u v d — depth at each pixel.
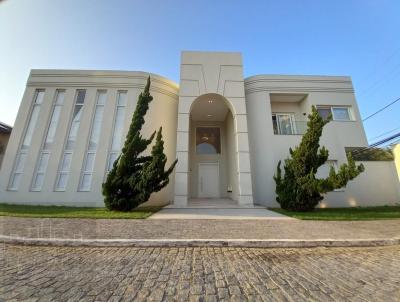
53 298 2.32
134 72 12.02
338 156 11.16
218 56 12.15
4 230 4.97
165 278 2.83
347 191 10.77
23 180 10.30
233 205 10.31
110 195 8.12
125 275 2.92
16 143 10.83
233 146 13.20
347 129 11.55
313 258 3.68
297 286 2.65
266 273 3.03
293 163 9.06
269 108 11.97
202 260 3.52
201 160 15.41
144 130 11.48
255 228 5.59
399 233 5.12
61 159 10.73
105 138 11.00
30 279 2.78
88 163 10.78
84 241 4.23
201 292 2.48
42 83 11.70
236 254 3.85
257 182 11.40
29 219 6.24
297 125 11.74
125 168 8.34
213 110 14.30
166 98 12.60
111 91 11.75
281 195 9.12
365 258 3.70
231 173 13.88
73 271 3.04
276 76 12.45
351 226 5.89
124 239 4.38
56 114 11.48
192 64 11.91
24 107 11.34
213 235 4.85
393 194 10.95
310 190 8.29
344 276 2.96
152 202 10.74
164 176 8.46
